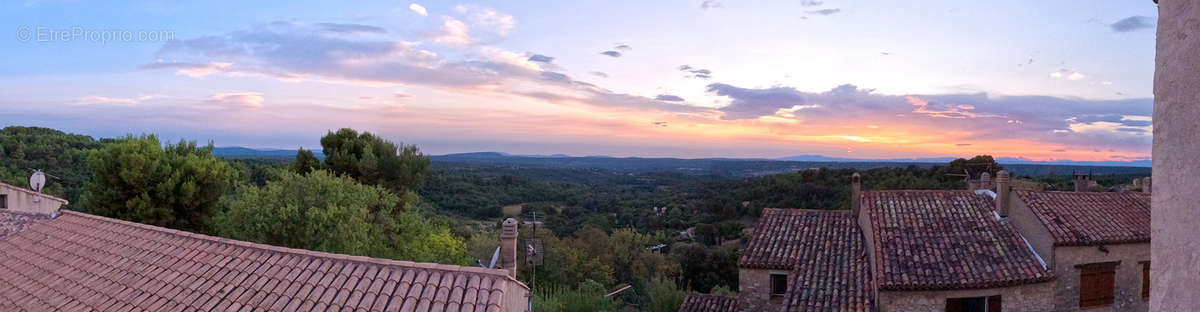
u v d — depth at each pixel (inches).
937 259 579.5
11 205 807.7
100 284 444.8
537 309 914.1
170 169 948.0
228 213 953.5
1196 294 79.3
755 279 662.5
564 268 1672.0
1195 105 79.5
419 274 390.6
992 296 553.6
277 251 449.7
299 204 902.4
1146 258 605.3
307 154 1277.1
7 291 465.7
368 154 1258.6
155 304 397.4
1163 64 87.0
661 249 2073.1
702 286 1793.8
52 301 430.9
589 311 1028.5
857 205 735.7
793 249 676.1
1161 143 87.6
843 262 639.1
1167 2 86.0
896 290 545.0
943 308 549.6
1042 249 585.0
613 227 2476.6
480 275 386.3
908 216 660.1
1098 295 587.5
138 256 485.1
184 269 442.6
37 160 1360.7
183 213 968.3
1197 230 79.1
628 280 1907.0
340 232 870.4
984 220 651.5
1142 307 606.2
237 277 416.5
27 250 556.1
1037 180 1342.3
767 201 2028.8
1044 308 565.9
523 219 2484.0
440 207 2669.8
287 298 376.8
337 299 367.6
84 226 593.9
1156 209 88.5
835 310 563.8
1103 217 617.3
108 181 935.0
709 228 2064.5
